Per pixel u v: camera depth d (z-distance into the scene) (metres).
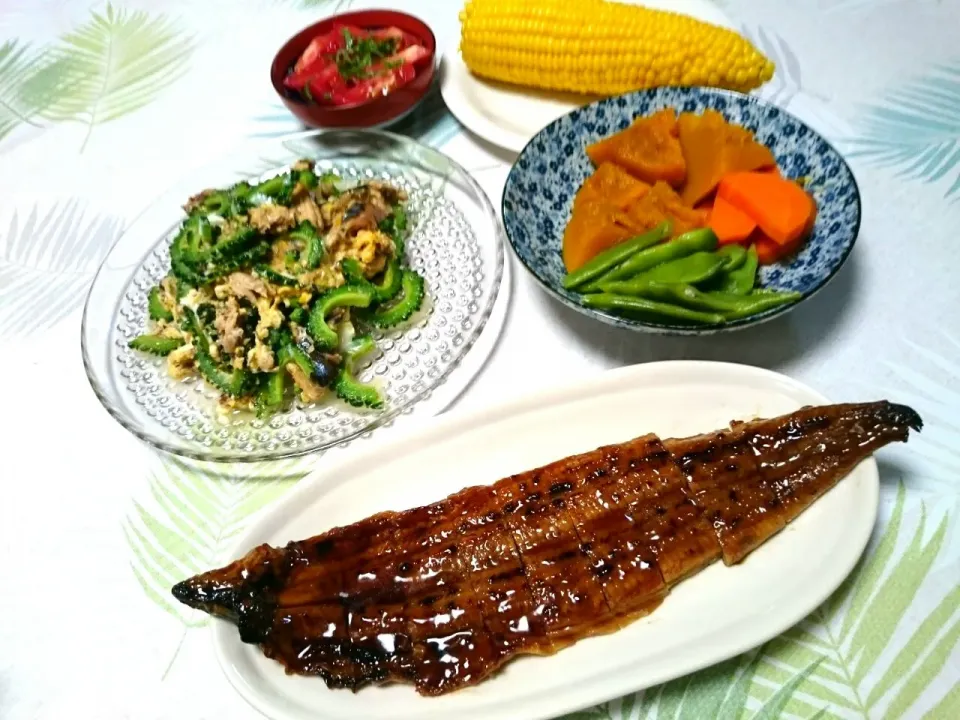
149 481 0.37
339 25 0.51
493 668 0.28
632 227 0.38
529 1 0.46
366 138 0.47
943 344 0.35
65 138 0.55
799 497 0.30
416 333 0.40
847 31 0.49
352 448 0.34
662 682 0.27
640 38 0.43
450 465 0.34
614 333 0.38
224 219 0.44
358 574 0.30
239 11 0.62
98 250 0.48
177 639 0.32
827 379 0.35
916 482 0.31
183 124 0.55
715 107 0.42
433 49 0.49
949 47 0.47
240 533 0.32
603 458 0.31
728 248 0.37
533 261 0.38
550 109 0.48
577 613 0.28
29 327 0.44
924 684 0.27
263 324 0.39
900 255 0.38
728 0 0.53
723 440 0.31
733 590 0.29
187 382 0.40
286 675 0.29
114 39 0.62
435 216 0.45
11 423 0.40
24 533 0.36
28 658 0.32
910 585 0.29
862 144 0.43
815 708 0.27
